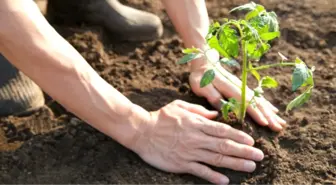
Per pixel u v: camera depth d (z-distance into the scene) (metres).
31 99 1.42
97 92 1.22
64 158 1.33
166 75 1.50
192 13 1.40
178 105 1.31
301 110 1.41
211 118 1.32
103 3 1.58
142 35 1.60
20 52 1.17
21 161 1.33
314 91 1.45
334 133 1.34
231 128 1.27
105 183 1.28
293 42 1.58
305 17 1.63
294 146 1.33
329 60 1.52
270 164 1.29
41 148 1.34
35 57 1.17
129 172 1.29
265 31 1.20
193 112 1.31
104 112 1.23
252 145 1.29
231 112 1.33
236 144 1.26
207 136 1.26
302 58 1.53
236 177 1.28
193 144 1.26
